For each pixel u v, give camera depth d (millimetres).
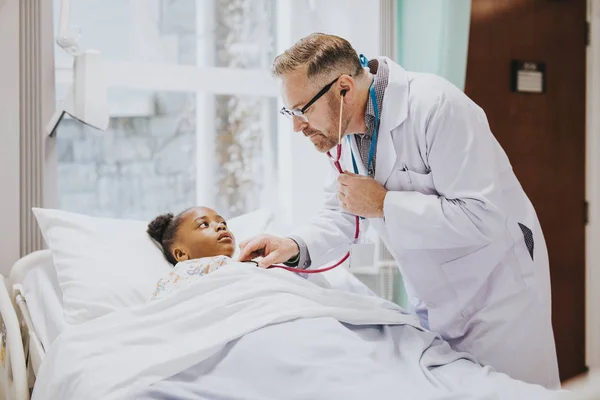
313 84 1402
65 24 1747
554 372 1599
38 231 1919
